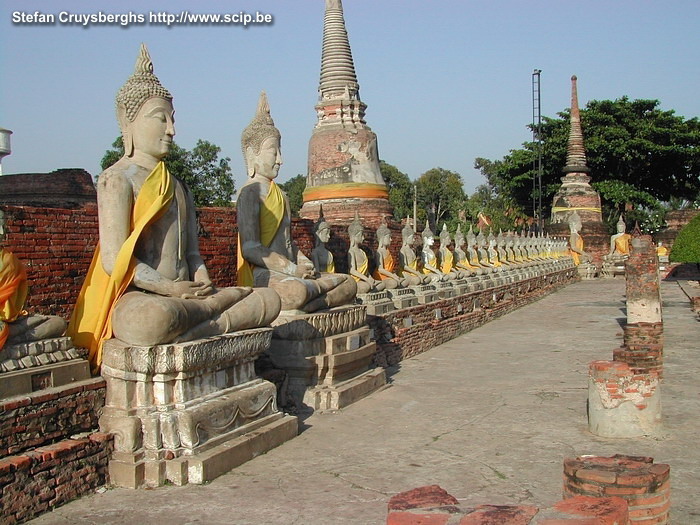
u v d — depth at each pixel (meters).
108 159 23.20
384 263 17.86
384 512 6.96
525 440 9.58
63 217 10.09
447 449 9.15
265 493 7.46
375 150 28.28
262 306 9.20
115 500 7.17
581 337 19.89
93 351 8.09
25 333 7.21
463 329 21.05
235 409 8.55
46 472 6.86
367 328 12.77
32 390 7.06
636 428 9.60
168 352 7.69
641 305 16.61
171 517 6.80
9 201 14.92
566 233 51.16
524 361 16.11
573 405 11.59
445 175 87.38
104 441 7.51
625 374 9.59
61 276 10.02
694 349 16.94
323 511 6.99
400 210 72.44
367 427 10.22
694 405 11.33
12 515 6.48
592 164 55.97
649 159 54.88
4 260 6.95
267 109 12.15
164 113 8.82
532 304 30.34
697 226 38.94
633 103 57.09
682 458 8.68
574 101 53.22
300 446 9.22
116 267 8.05
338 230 20.00
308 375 11.16
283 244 11.98
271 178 12.03
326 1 28.88
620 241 50.03
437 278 20.98
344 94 28.31
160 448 7.66
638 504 5.82
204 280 9.20
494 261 28.92
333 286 12.16
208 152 30.59
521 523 4.44
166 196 8.58
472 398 12.22
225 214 14.09
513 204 61.97
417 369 15.20
